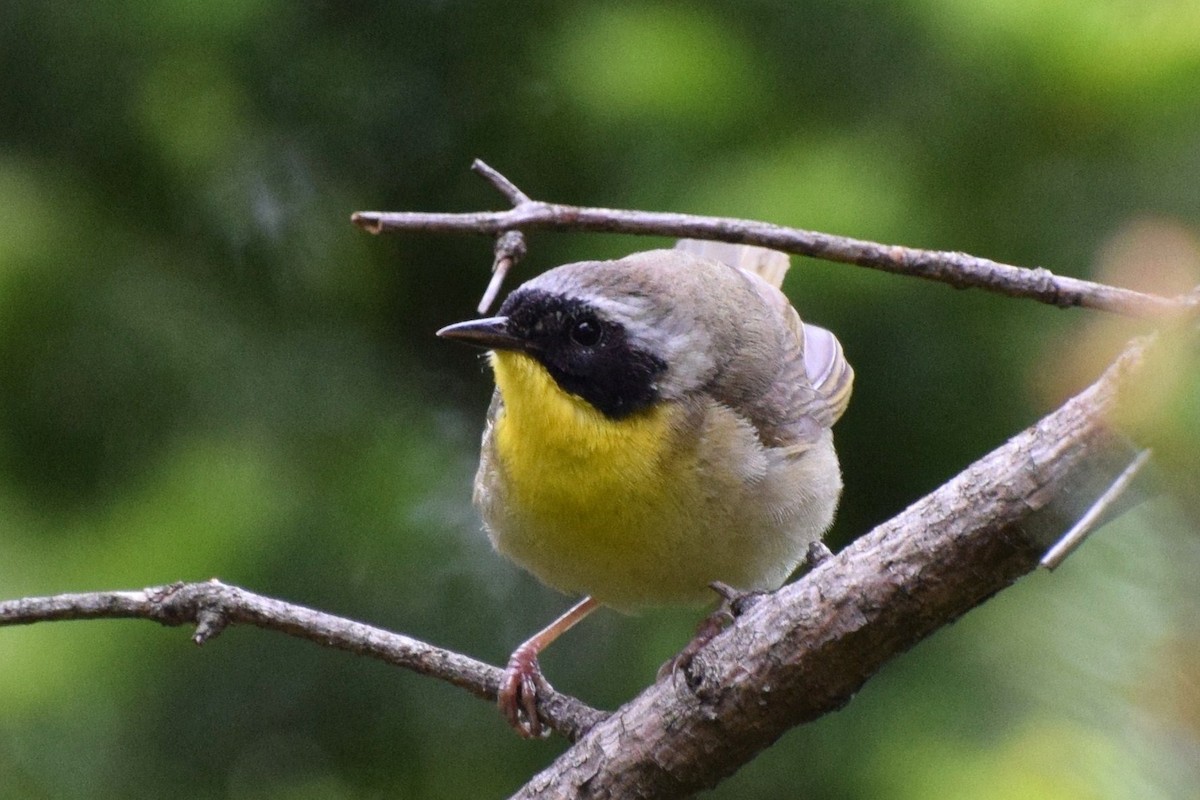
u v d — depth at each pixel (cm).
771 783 1033
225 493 1026
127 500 1025
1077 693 539
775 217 997
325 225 1145
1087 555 511
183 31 1062
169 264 1091
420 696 1091
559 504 775
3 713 981
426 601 1092
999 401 1074
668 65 1043
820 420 866
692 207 1016
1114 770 500
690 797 608
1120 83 986
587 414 771
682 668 607
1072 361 620
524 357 784
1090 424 509
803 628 566
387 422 1105
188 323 1055
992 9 991
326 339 1119
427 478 1098
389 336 1176
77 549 1009
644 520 770
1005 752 913
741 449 788
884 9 1016
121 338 1034
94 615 633
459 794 1104
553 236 1148
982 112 1027
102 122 1077
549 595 1109
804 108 1051
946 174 1039
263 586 1027
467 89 1138
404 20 1116
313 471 1069
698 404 789
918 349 1073
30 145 1079
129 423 1038
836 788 1020
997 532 525
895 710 1011
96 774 1032
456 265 1177
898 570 546
